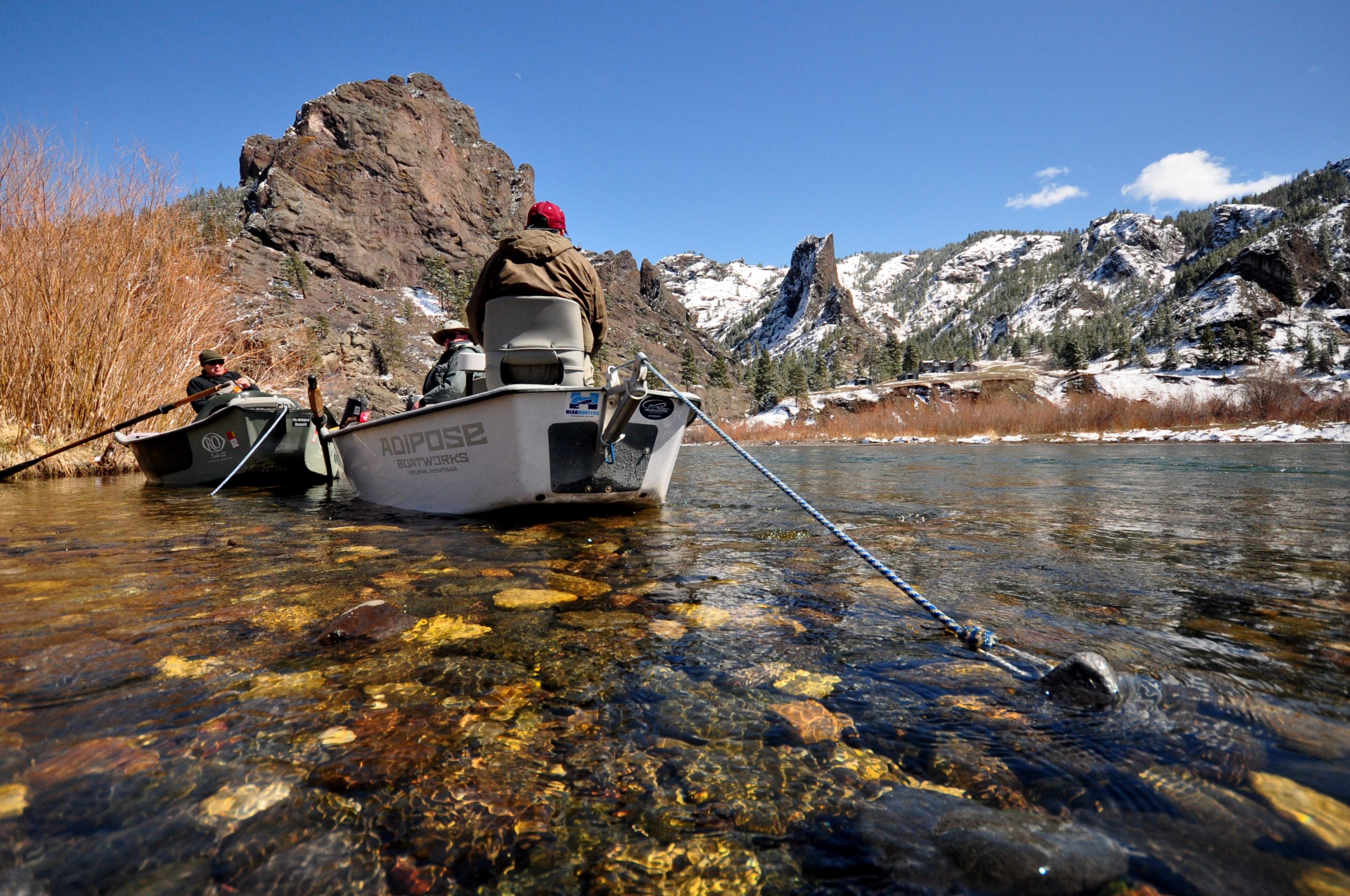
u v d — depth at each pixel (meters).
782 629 1.59
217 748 1.00
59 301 6.89
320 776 0.93
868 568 2.27
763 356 92.69
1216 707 1.13
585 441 3.27
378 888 0.71
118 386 7.22
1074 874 0.70
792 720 1.10
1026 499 4.62
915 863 0.74
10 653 1.40
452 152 165.00
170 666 1.34
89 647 1.45
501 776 0.93
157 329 7.61
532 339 3.34
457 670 1.32
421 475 3.72
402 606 1.79
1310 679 1.25
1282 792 0.86
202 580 2.09
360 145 144.62
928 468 8.98
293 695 1.20
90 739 1.02
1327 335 105.62
